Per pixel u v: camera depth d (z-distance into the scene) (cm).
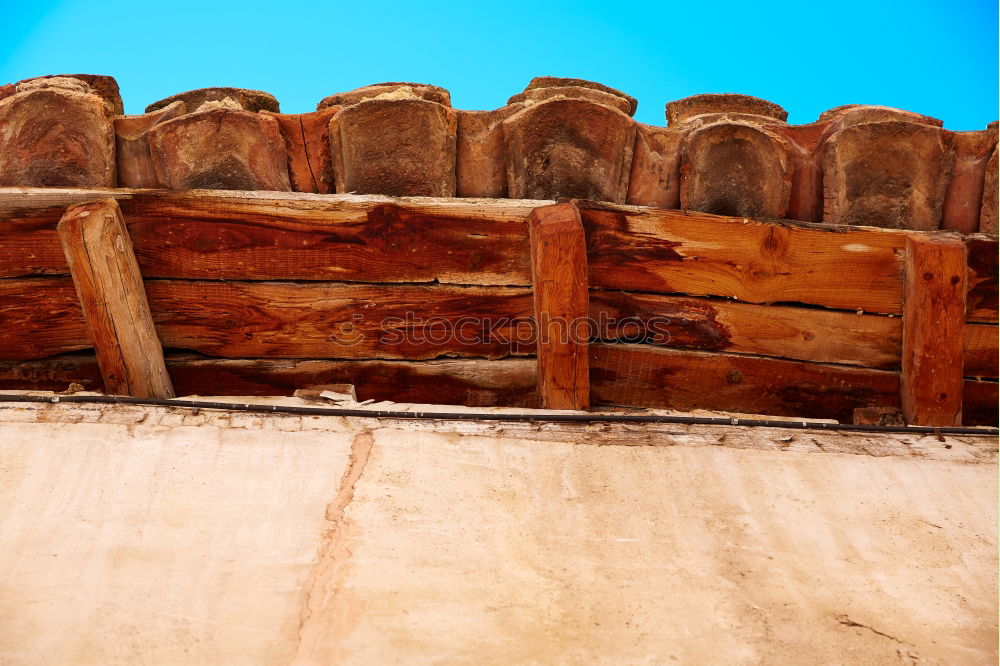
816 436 463
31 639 315
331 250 470
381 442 431
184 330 480
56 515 373
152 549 358
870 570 379
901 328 494
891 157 486
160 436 422
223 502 387
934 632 345
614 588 356
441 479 411
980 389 499
